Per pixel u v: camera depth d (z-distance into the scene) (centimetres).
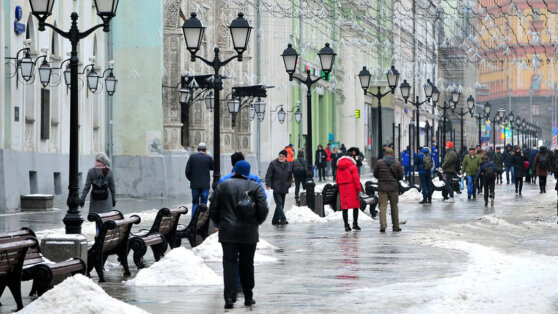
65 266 3012
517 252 4616
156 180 9588
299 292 3200
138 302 2981
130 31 9662
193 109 10444
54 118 8344
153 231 4053
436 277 3584
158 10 9625
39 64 7875
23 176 7431
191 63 10419
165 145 9762
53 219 6488
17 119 7394
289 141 14300
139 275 3400
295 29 14588
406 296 3047
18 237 2852
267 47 13400
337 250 4697
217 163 5522
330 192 7269
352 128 17975
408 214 7762
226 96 11475
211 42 11112
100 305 2516
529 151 15125
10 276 2797
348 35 17012
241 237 2902
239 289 3262
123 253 3709
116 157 9656
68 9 8519
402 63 19200
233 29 5497
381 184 5916
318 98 16312
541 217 7212
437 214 7744
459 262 4128
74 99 3641
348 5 16462
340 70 17350
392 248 4797
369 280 3516
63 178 8444
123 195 9625
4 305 2945
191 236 4600
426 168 9356
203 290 3247
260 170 13175
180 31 9819
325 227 6272
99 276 3456
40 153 7844
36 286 2880
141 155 9631
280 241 5212
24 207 7312
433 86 12381
